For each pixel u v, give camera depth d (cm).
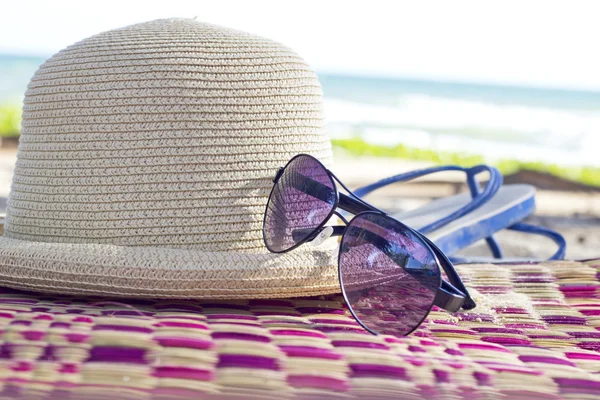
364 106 1734
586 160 1356
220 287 101
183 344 82
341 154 1291
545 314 114
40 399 70
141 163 106
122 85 107
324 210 107
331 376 78
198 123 107
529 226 195
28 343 80
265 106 111
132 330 85
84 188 108
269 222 108
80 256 102
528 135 1519
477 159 1241
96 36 118
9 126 1112
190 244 107
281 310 106
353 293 100
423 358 85
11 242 109
